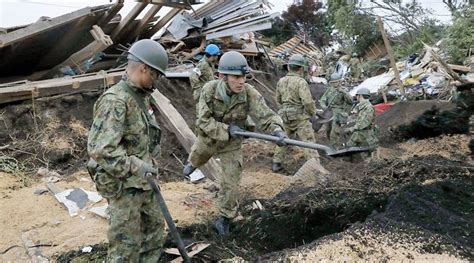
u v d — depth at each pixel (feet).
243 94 13.73
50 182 19.58
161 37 37.50
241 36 44.39
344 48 95.50
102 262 12.58
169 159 23.34
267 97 40.40
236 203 14.70
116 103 9.47
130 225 10.15
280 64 51.93
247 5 38.93
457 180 15.53
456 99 31.83
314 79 68.03
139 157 10.14
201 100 13.79
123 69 30.14
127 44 34.99
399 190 13.85
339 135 28.14
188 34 37.24
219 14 38.17
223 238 14.38
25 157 21.79
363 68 73.15
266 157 25.54
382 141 31.71
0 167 20.71
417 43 72.64
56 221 15.97
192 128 28.09
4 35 24.70
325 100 28.63
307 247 10.77
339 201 14.93
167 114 25.31
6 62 27.68
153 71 9.94
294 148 25.85
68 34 27.84
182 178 21.45
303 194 15.96
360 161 24.58
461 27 50.16
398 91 49.11
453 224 11.79
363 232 11.00
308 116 21.75
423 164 17.03
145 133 10.25
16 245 14.35
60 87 25.20
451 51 50.42
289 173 22.94
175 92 30.89
